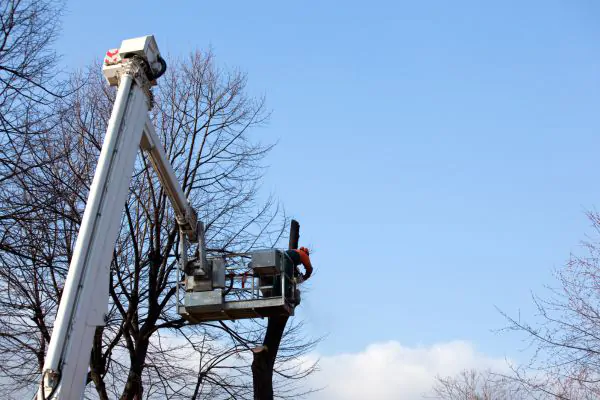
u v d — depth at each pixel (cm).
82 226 793
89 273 772
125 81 890
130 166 862
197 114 1630
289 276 1166
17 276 1315
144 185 1500
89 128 1517
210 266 1160
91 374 1309
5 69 1284
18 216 1298
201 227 1165
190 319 1172
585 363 1269
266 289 1175
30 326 1331
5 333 1292
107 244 803
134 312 1359
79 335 743
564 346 1297
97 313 770
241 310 1152
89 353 754
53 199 1311
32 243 1309
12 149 1298
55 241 1349
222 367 1408
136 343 1377
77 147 1483
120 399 1327
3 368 1323
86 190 1430
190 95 1644
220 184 1616
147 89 915
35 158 1341
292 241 1263
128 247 1472
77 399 730
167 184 1077
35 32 1342
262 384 1136
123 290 1373
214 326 1478
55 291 1359
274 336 1172
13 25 1313
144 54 898
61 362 724
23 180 1280
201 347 1480
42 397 708
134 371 1338
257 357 1149
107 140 848
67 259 1358
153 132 993
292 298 1162
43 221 1303
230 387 1420
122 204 838
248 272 1177
